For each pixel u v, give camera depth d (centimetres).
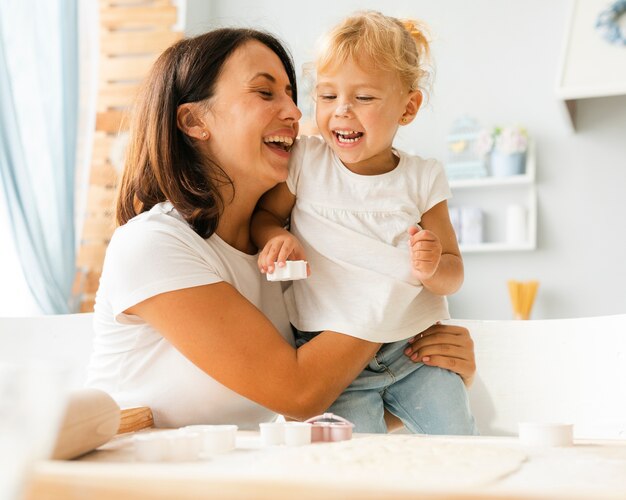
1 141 280
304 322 129
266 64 128
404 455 65
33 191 289
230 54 128
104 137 359
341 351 118
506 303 370
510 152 366
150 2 373
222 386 115
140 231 115
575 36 309
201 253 117
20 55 295
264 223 133
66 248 302
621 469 60
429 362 135
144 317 112
